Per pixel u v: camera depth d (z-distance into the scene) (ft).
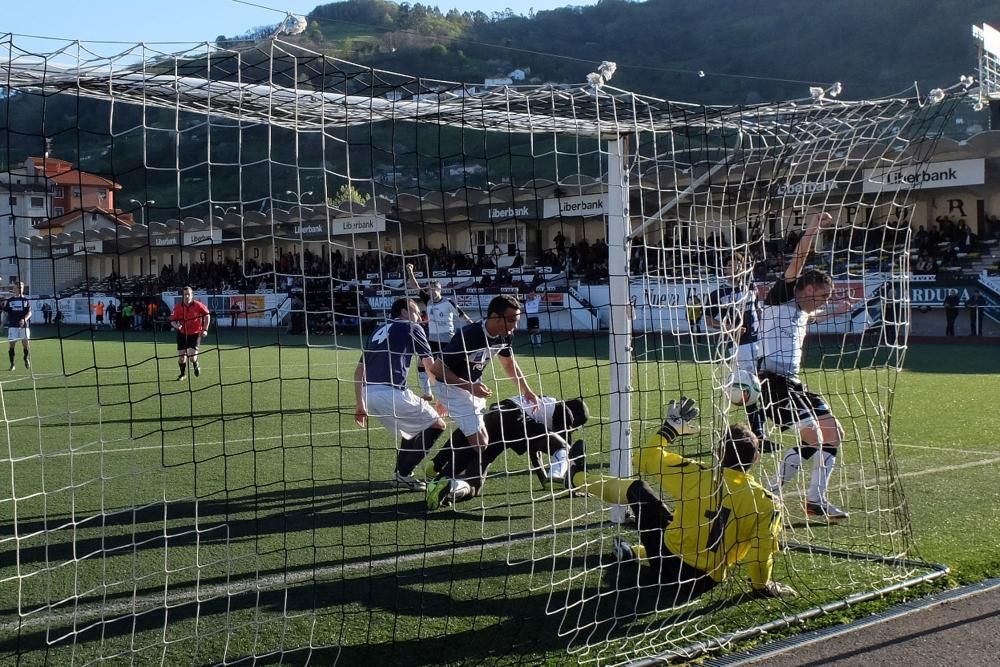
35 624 12.62
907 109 15.12
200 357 68.39
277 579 14.55
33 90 11.03
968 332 75.15
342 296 47.60
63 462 25.08
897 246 16.93
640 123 15.28
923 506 18.60
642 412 15.93
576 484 14.67
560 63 273.33
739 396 18.47
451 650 11.57
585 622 12.44
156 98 11.96
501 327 19.17
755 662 10.94
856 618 12.35
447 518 18.43
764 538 13.15
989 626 11.94
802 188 16.83
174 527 17.93
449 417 19.27
